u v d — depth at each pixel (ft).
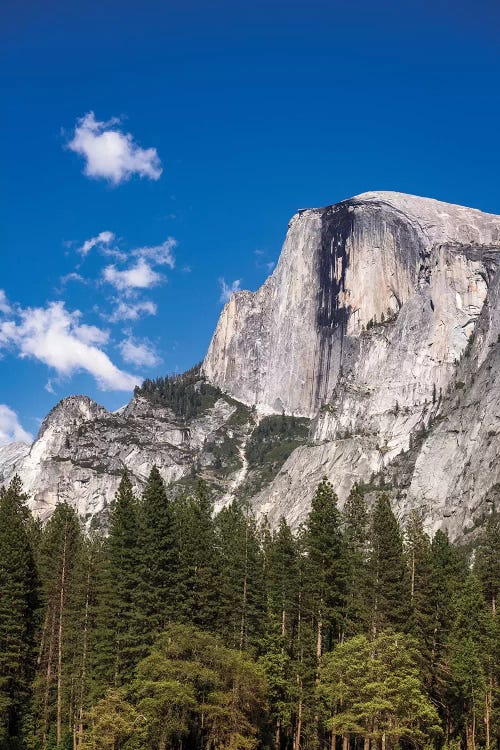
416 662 297.33
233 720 285.23
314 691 309.42
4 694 323.78
